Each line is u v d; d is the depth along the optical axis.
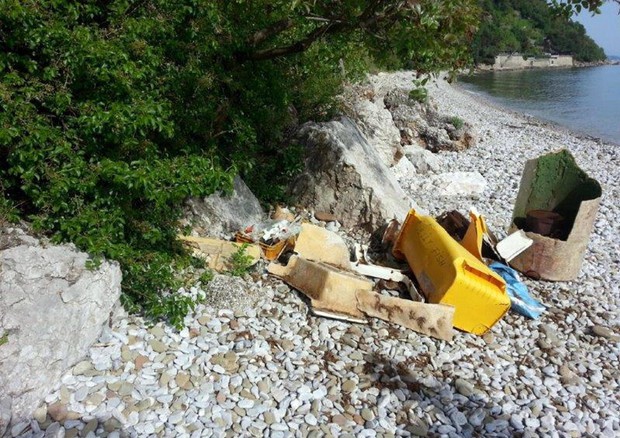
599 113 32.19
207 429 4.03
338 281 5.64
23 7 3.97
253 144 7.50
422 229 6.43
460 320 5.70
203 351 4.82
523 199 7.96
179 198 5.10
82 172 4.33
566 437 4.57
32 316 3.94
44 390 3.99
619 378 5.50
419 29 5.04
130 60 4.67
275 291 5.87
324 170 7.75
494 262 6.81
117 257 4.58
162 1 4.99
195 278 5.67
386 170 8.64
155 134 5.57
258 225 6.77
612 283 7.54
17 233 4.24
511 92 44.41
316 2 5.75
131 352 4.61
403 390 4.77
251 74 7.06
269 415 4.26
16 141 4.15
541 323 6.23
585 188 7.48
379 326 5.57
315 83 8.77
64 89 4.33
